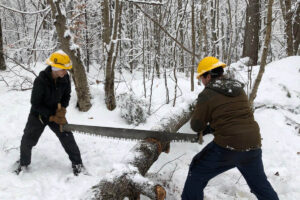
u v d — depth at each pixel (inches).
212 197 127.6
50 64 124.3
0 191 124.0
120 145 176.9
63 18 197.6
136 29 565.9
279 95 222.5
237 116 101.1
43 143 175.8
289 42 360.2
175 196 128.0
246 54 378.0
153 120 209.2
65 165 153.3
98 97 233.3
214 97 102.0
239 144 98.5
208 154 104.8
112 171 105.7
